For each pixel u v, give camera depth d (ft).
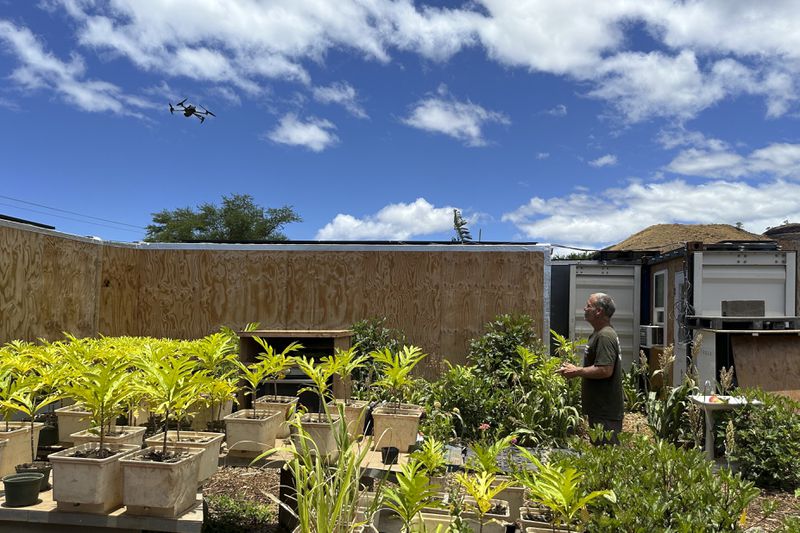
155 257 25.39
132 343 17.01
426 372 24.38
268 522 13.96
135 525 8.82
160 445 10.58
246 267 25.17
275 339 16.99
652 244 62.23
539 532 10.33
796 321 23.41
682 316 24.76
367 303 24.86
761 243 25.20
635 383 26.84
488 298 24.49
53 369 12.37
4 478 9.42
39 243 19.35
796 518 11.32
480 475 10.84
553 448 18.44
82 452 9.49
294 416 12.93
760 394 18.40
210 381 11.45
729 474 10.84
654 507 9.48
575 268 28.91
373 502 9.25
